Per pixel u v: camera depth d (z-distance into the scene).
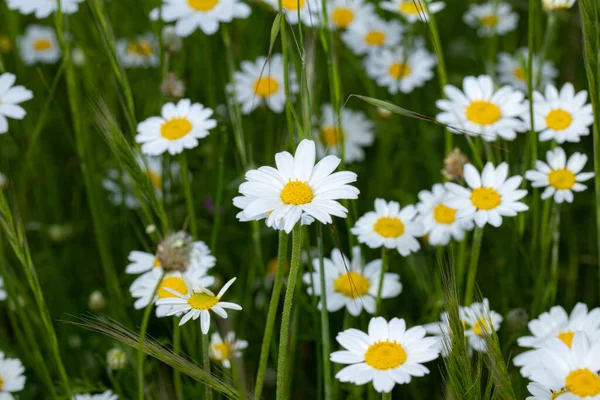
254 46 0.88
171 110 0.67
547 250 0.67
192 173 0.81
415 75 0.82
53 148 0.85
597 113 0.62
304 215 0.55
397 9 0.78
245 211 0.54
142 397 0.57
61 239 0.78
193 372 0.55
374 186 0.79
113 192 0.79
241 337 0.70
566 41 0.97
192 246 0.54
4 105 0.66
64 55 0.67
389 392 0.56
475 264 0.63
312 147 0.55
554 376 0.55
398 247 0.63
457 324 0.55
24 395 0.69
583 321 0.61
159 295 0.63
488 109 0.68
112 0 0.82
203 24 0.71
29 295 0.74
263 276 0.68
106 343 0.70
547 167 0.65
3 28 0.95
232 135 0.77
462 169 0.64
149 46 0.83
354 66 0.81
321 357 0.66
